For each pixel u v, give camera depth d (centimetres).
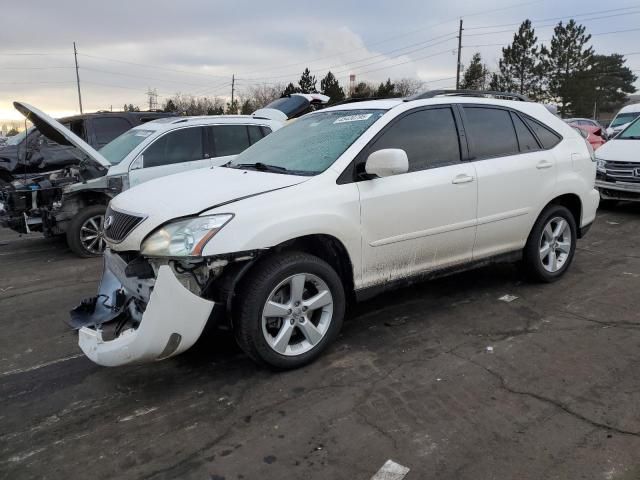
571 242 530
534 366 360
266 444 285
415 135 418
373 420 303
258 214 334
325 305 371
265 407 321
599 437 281
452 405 315
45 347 423
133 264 333
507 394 326
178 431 300
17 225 730
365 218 379
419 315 454
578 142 537
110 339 341
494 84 5662
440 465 264
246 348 345
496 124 473
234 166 439
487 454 271
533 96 5531
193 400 332
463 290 511
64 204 712
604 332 410
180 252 317
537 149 497
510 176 462
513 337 406
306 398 329
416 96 440
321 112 472
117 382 360
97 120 1105
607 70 6506
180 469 268
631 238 714
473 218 443
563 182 506
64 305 521
